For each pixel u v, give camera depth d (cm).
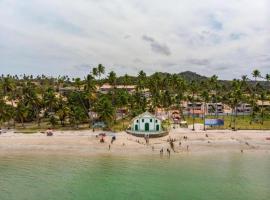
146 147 10594
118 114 18238
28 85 19162
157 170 8031
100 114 12800
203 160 9225
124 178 7300
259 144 11450
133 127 12544
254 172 7981
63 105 14362
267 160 9356
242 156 9856
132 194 6241
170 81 19288
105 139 11256
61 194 6191
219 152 10369
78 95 15775
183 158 9425
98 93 17438
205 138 11962
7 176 7369
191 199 6022
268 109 19300
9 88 17212
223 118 18412
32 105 14850
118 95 16500
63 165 8394
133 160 9044
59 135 11806
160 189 6562
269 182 7144
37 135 11781
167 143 11138
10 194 6175
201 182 7094
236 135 12550
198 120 17412
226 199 6047
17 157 9256
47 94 14812
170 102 17225
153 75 19200
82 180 7119
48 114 16475
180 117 17400
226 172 7944
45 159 9025
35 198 5962
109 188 6575
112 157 9369
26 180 7081
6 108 13500
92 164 8525
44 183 6869
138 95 17675
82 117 13888
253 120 17088
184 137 11906
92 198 5981
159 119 12506
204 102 19338
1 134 11950
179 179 7281
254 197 6175
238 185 6906
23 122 15150
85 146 10538
